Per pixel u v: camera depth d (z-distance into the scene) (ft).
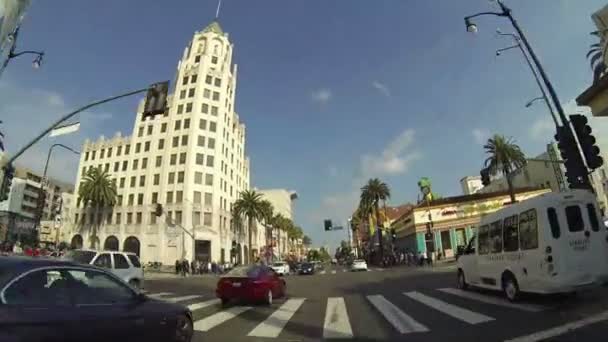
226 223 249.14
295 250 530.27
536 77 61.31
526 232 35.06
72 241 246.47
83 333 15.43
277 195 464.24
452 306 36.45
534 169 213.25
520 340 22.82
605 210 172.76
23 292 14.62
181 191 229.25
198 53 265.13
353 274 105.50
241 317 35.40
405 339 24.93
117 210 240.53
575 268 32.14
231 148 268.62
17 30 53.78
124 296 18.34
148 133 249.55
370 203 208.44
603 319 26.30
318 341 25.27
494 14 52.80
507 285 37.60
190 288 69.26
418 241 185.16
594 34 85.10
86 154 264.52
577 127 42.37
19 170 338.13
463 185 315.99
